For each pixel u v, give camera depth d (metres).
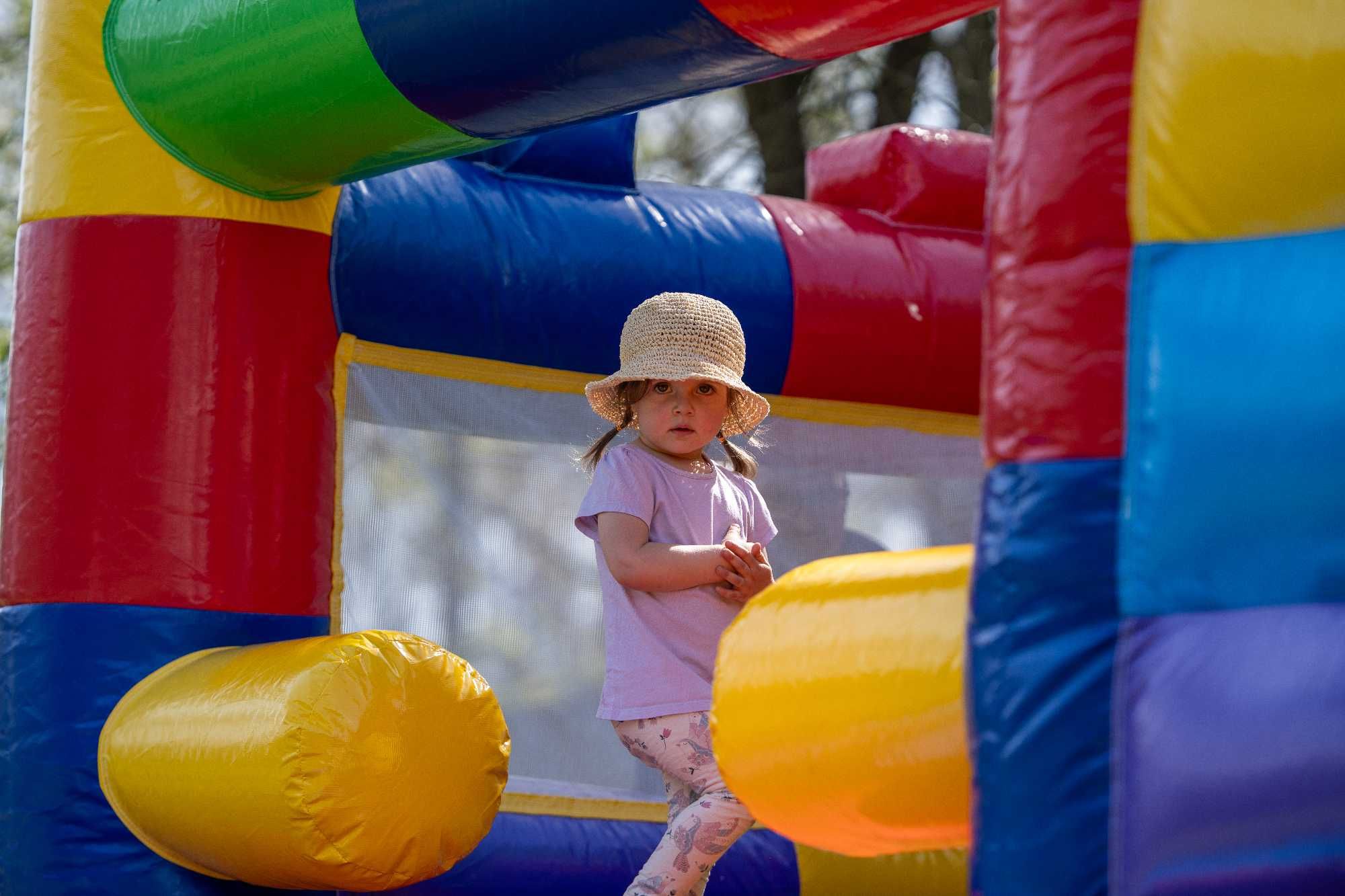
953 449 8.49
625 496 5.77
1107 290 3.49
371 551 6.99
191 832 5.74
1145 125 3.50
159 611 6.43
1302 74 3.32
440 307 7.18
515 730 7.18
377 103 5.83
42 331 6.71
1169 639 3.21
